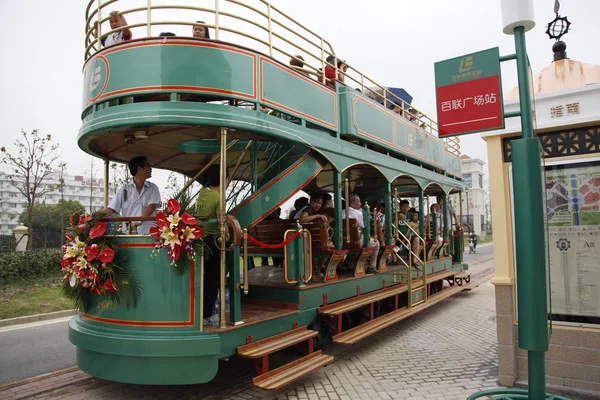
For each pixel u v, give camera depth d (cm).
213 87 459
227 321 466
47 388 505
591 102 475
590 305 472
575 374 474
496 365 586
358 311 736
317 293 605
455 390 492
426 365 591
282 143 570
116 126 449
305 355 570
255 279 636
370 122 763
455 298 1190
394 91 1077
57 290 1214
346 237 683
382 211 1013
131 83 450
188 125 450
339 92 696
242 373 554
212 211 479
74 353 679
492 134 522
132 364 412
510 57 374
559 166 498
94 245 429
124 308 428
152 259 428
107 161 606
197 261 429
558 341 484
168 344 406
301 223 650
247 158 687
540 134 509
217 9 480
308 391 495
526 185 330
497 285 507
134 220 439
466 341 726
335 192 652
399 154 899
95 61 485
